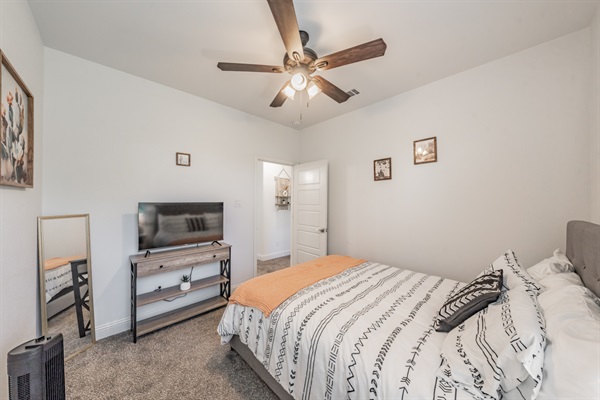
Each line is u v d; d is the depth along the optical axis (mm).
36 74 1692
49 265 1821
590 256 1134
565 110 1788
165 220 2432
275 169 5223
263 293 1681
